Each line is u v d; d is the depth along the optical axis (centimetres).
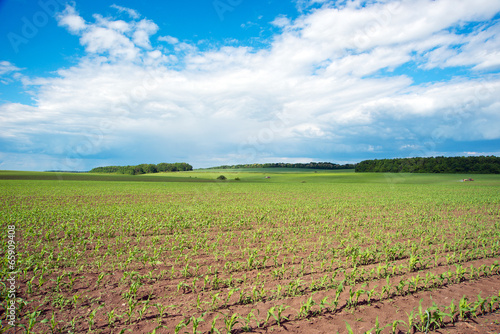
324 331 548
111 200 3212
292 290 717
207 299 678
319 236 1381
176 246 1149
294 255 1032
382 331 550
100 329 551
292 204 2897
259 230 1462
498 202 2933
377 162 11569
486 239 1196
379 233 1447
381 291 723
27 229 1362
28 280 766
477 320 589
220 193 4494
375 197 3731
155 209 2339
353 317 601
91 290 725
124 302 665
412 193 4384
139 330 551
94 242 1216
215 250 1109
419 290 732
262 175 11612
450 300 675
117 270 873
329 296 693
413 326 563
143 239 1291
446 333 543
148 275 813
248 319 550
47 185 5566
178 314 612
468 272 856
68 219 1736
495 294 705
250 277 823
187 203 2986
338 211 2323
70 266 898
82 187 5281
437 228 1582
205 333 541
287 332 545
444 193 4328
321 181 8662
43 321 527
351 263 948
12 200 2916
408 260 983
